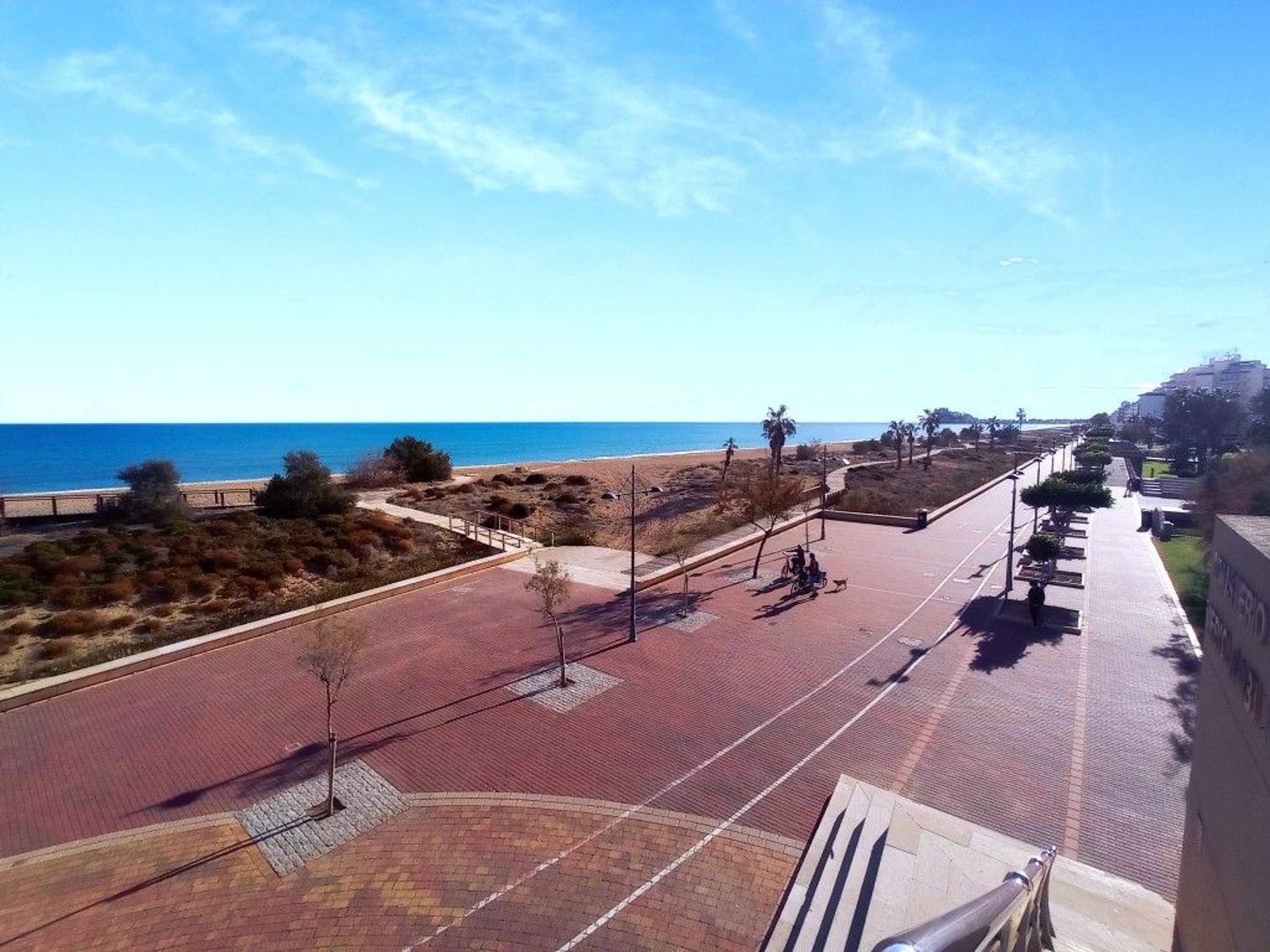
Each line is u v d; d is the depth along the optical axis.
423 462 53.22
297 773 12.70
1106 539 35.28
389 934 8.79
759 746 13.61
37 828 11.20
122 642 19.77
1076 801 11.73
